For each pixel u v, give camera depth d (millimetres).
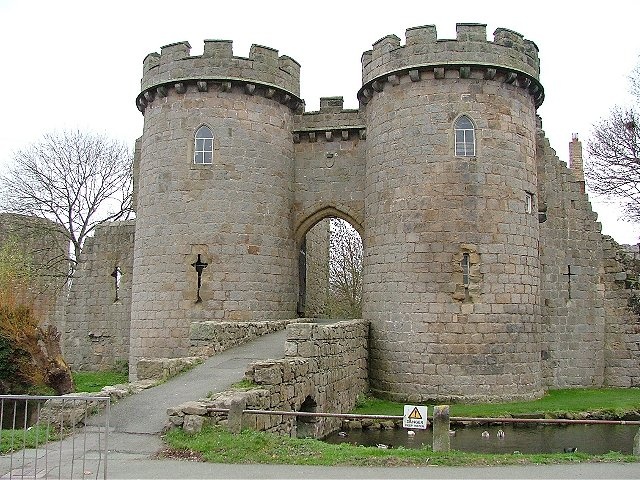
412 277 21078
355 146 26094
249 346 19688
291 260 25734
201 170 23969
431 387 20453
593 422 11125
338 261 48219
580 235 26047
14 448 10836
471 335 20516
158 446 10953
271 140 24969
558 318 25391
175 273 23656
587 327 25609
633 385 25203
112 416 12695
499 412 18422
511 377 20641
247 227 24031
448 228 20922
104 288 32219
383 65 22516
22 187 41969
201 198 23859
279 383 14109
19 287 29578
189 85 24250
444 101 21469
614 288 25875
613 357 25531
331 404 17594
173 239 23812
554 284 25500
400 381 20938
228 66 24234
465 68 21328
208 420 11664
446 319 20625
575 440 16344
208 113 24125
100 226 32875
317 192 26141
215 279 23531
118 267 32125
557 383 25094
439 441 11086
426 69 21531
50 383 21906
